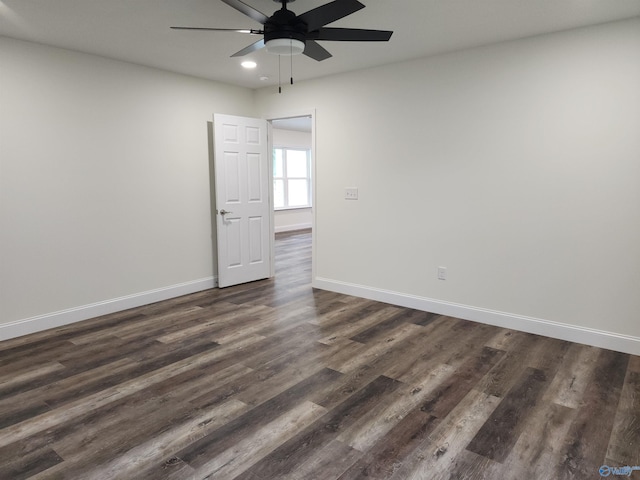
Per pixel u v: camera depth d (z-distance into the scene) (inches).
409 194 164.1
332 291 194.2
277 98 201.2
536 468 76.5
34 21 118.3
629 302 123.8
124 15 114.0
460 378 110.6
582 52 123.3
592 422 90.4
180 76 178.9
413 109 158.6
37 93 138.6
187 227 188.4
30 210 139.8
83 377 112.0
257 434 87.0
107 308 162.4
